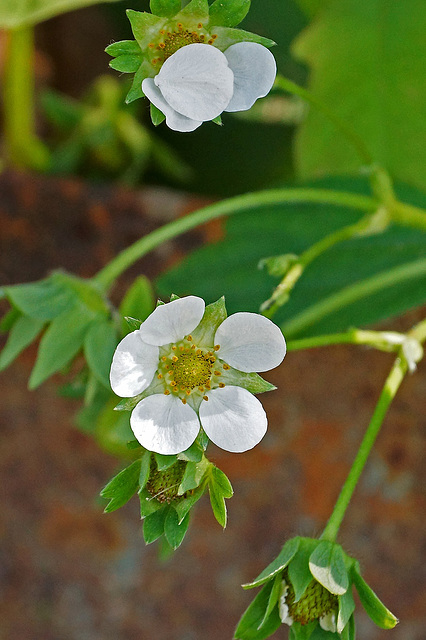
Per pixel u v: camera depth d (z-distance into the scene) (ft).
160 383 1.24
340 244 1.51
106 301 1.37
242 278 1.50
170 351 1.25
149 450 1.23
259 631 1.28
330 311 1.43
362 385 1.52
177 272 1.50
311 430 1.52
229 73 1.22
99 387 1.40
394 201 1.41
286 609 1.27
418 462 1.52
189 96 1.23
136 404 1.24
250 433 1.24
